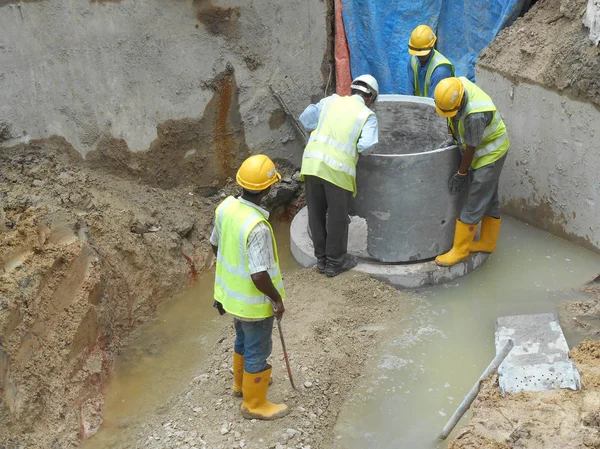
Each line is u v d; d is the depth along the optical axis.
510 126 6.54
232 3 6.51
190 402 4.74
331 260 5.89
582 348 4.75
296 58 7.12
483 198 5.65
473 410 4.39
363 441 4.45
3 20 5.65
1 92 5.85
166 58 6.38
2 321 4.23
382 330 5.41
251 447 4.31
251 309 4.10
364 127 5.30
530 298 5.67
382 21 7.15
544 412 4.09
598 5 5.68
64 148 6.26
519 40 6.51
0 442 3.98
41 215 5.31
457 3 7.05
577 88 5.77
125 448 4.51
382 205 5.66
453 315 5.55
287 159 7.41
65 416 4.50
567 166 6.12
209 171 6.97
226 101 6.81
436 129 6.46
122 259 5.73
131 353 5.44
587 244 6.21
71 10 5.86
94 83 6.15
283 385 4.78
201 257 6.47
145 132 6.51
